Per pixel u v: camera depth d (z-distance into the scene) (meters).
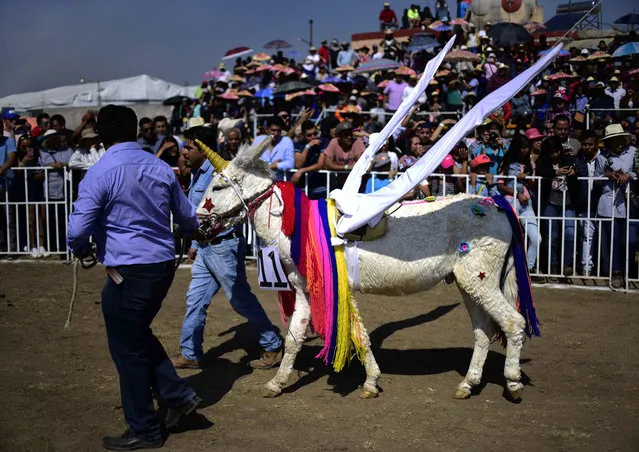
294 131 10.46
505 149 9.63
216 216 4.91
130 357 4.10
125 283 4.00
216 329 6.99
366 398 5.07
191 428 4.52
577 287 8.47
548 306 7.67
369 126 12.79
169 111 22.67
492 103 4.58
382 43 19.34
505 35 14.10
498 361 5.94
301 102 14.97
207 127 5.63
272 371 5.74
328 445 4.25
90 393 5.14
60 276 9.36
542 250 8.98
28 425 4.54
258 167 4.99
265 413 4.80
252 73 17.56
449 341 6.54
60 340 6.50
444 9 20.53
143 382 4.14
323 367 5.84
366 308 7.76
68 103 23.78
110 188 3.91
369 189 8.46
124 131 4.05
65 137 10.77
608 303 7.79
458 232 4.85
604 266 8.81
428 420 4.64
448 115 13.36
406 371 5.71
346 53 18.47
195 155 5.60
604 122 11.65
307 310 5.10
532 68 4.62
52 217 10.68
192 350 5.70
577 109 12.20
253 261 10.12
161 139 10.72
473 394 5.16
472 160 9.19
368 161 5.15
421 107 13.81
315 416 4.73
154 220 4.07
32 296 8.23
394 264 4.85
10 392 5.14
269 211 4.99
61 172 10.44
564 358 5.95
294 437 4.38
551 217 8.62
